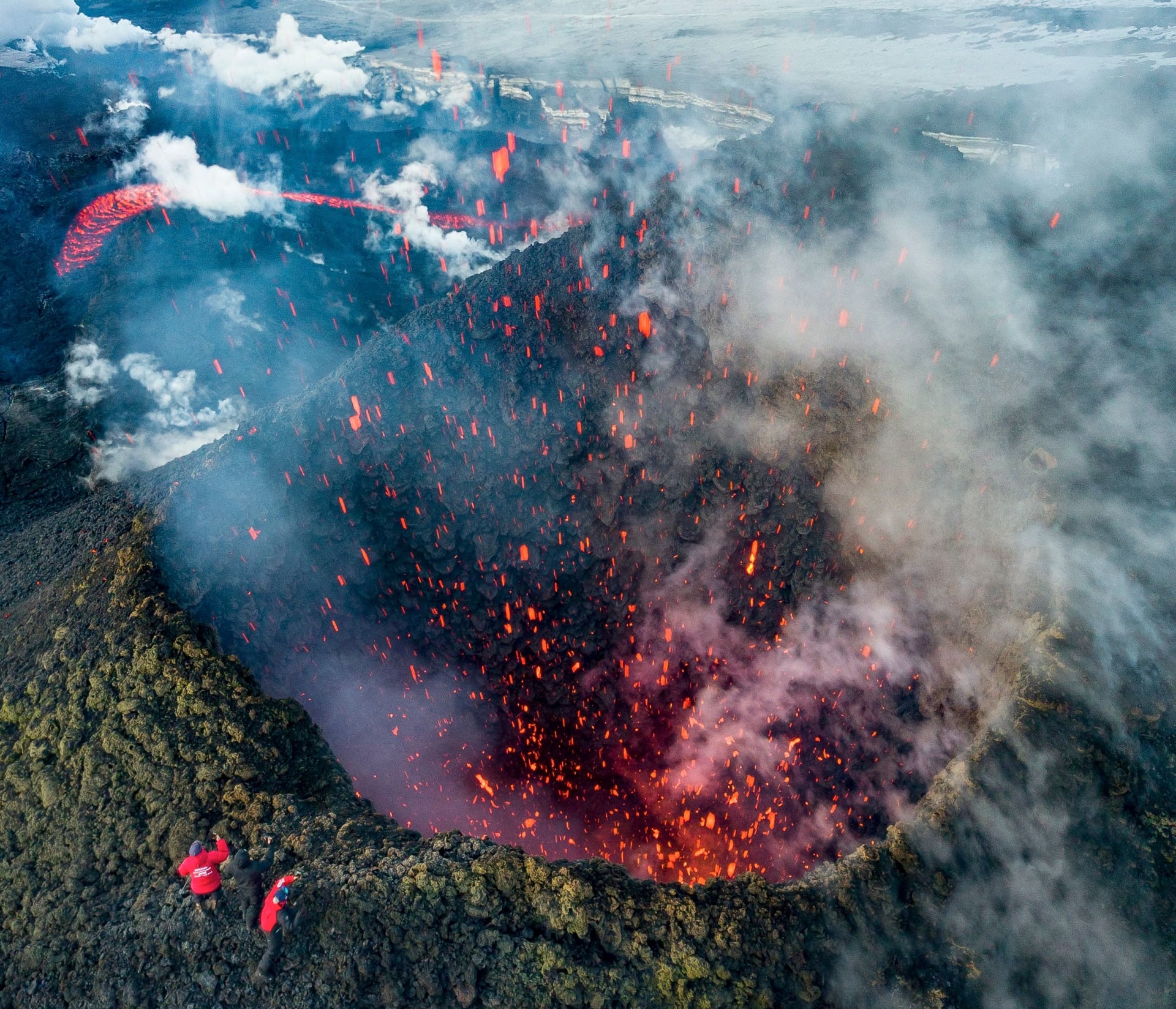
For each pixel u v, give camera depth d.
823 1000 14.31
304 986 14.34
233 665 19.81
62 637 21.16
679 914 14.85
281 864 15.70
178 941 15.06
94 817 17.30
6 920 16.78
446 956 14.69
